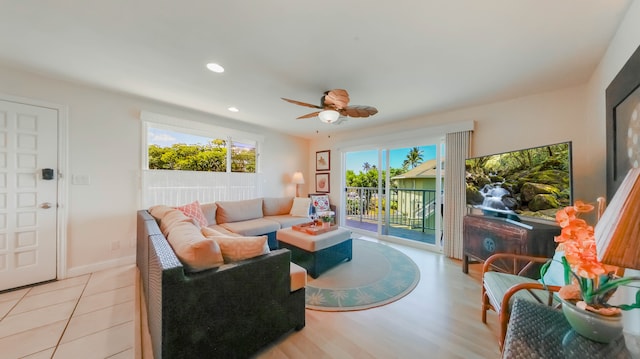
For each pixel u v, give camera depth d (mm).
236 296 1339
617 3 1307
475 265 2965
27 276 2293
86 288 2277
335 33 1598
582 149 2367
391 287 2338
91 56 1938
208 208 3395
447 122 3357
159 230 1800
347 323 1776
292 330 1686
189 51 1844
